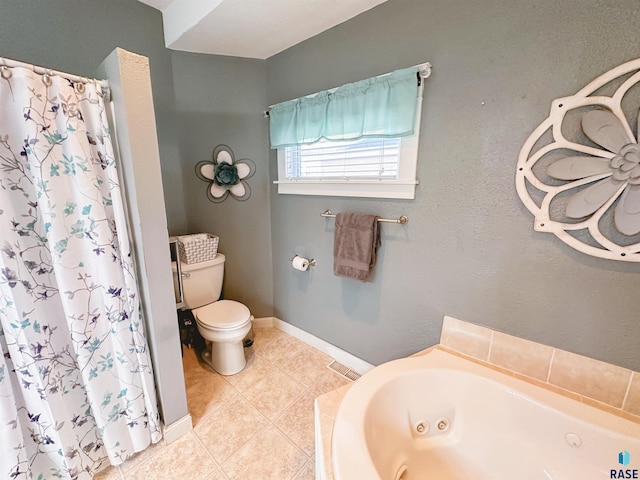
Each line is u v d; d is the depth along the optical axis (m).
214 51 1.92
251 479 1.27
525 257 1.20
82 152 1.02
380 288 1.72
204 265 1.98
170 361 1.37
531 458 1.13
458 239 1.36
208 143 2.04
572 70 0.99
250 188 2.21
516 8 1.06
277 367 2.03
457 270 1.39
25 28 1.33
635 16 0.87
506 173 1.18
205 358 2.10
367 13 1.47
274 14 1.50
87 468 1.22
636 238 0.97
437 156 1.36
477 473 1.19
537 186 1.11
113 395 1.23
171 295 1.32
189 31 1.65
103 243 1.10
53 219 0.99
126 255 1.16
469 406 1.27
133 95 1.08
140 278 1.25
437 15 1.25
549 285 1.16
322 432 1.01
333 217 1.86
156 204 1.21
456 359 1.38
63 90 0.97
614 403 1.09
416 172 1.44
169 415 1.41
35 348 1.01
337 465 0.85
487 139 1.21
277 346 2.28
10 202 0.94
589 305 1.09
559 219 1.09
